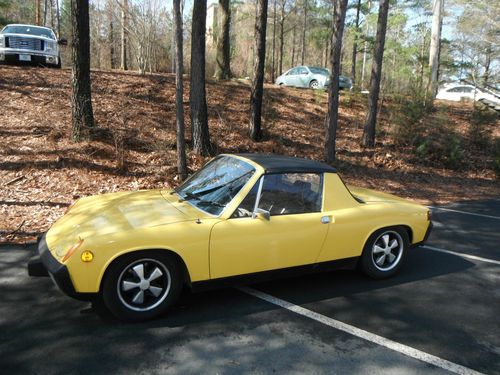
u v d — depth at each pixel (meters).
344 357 3.26
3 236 5.65
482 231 7.37
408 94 16.38
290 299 4.24
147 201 4.30
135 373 2.95
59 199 7.28
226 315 3.84
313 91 17.55
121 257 3.45
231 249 3.80
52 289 4.23
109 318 3.69
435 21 22.81
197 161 9.84
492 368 3.21
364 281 4.80
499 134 16.64
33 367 2.98
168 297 3.69
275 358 3.20
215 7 28.23
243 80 17.11
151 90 13.04
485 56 34.69
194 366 3.06
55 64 13.97
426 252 6.06
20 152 8.57
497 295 4.59
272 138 12.43
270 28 33.44
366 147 13.57
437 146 14.09
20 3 36.12
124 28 16.69
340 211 4.45
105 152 9.23
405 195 10.55
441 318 3.98
